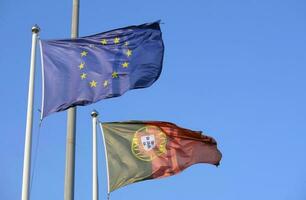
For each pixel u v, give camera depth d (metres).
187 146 21.62
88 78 17.88
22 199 16.09
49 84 17.62
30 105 17.20
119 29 18.61
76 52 18.12
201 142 21.78
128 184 20.86
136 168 21.05
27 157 16.53
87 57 18.11
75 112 17.64
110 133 21.41
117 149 21.22
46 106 17.41
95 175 21.83
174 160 21.33
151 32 18.66
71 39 18.25
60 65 17.86
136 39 18.53
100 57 18.17
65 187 16.81
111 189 20.80
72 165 17.03
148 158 21.23
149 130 21.55
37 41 18.05
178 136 21.62
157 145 21.41
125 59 18.28
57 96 17.53
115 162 21.06
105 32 18.53
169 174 21.17
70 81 17.77
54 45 18.09
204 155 21.67
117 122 21.53
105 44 18.38
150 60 18.38
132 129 21.52
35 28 18.02
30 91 17.41
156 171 21.16
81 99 17.62
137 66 18.25
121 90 17.95
